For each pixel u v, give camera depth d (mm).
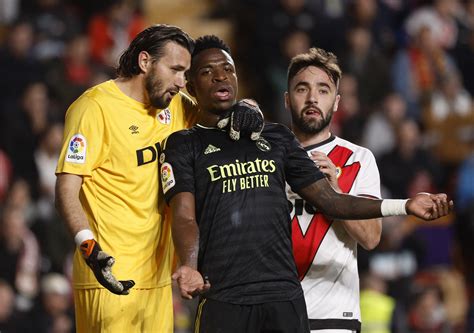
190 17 61031
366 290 40562
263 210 19781
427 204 19453
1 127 46469
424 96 57062
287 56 54250
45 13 53531
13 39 50531
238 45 57562
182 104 22172
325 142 23000
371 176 22781
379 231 22406
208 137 20234
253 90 54875
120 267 20766
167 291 21641
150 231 21031
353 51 55406
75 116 20781
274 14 55250
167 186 19938
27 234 41875
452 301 45844
